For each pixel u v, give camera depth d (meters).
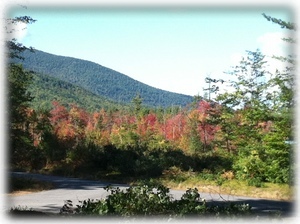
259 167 23.56
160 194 8.52
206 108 35.75
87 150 31.52
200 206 7.61
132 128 68.12
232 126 32.25
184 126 59.53
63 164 32.53
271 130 26.00
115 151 30.17
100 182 24.41
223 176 24.38
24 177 24.50
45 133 37.75
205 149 39.94
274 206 15.45
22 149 33.06
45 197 17.05
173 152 30.61
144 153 30.59
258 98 29.70
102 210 7.42
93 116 90.75
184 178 23.91
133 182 24.03
